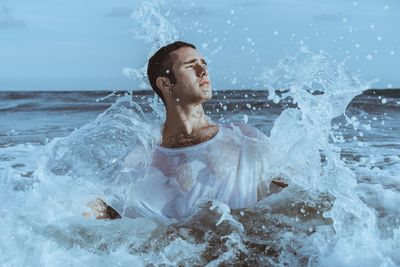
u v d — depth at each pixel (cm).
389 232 236
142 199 254
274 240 227
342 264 206
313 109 260
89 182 256
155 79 266
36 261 214
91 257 218
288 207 242
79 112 1184
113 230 230
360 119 841
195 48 267
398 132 654
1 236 221
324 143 256
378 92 1513
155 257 220
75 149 272
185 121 261
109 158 263
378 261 204
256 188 254
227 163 254
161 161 259
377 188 302
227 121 765
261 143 258
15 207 247
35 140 640
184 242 226
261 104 1048
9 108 1409
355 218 226
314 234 227
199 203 246
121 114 288
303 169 253
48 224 229
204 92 258
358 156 466
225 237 226
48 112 1209
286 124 261
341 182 238
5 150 527
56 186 256
